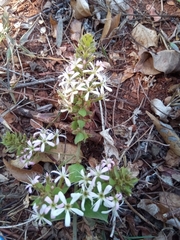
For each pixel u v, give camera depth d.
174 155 0.20
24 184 0.19
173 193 0.19
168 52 0.21
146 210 0.19
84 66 0.18
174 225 0.18
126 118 0.21
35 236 0.18
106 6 0.24
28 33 0.24
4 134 0.20
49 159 0.19
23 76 0.22
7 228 0.18
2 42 0.23
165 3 0.25
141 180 0.19
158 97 0.21
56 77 0.22
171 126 0.21
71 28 0.24
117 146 0.20
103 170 0.16
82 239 0.18
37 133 0.18
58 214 0.15
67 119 0.20
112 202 0.15
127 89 0.22
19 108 0.21
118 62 0.22
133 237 0.18
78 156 0.18
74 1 0.24
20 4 0.25
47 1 0.25
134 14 0.24
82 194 0.16
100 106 0.20
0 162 0.20
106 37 0.23
